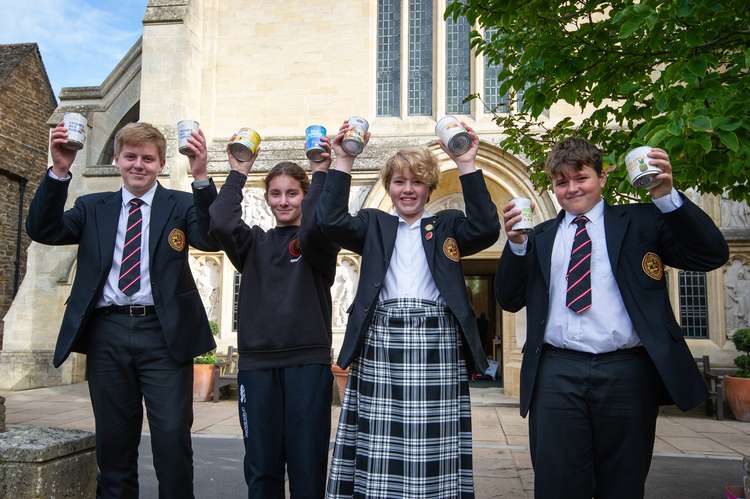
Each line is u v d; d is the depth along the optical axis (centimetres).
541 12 434
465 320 265
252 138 315
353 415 279
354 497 265
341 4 1218
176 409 302
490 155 1082
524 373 271
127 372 305
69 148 297
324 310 321
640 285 252
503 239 1124
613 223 264
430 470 255
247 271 320
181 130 307
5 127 1595
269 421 299
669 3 311
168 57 1173
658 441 724
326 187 282
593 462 260
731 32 343
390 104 1221
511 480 517
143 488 477
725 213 1023
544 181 562
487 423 825
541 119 1109
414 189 280
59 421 827
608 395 250
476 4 440
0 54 1703
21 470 300
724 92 312
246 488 490
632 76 409
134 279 304
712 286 1016
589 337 254
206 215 310
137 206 319
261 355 304
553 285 270
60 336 302
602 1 414
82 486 329
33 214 298
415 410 259
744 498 313
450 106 1205
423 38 1234
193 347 313
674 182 332
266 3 1239
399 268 278
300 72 1216
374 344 270
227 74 1236
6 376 1205
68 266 1262
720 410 887
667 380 238
